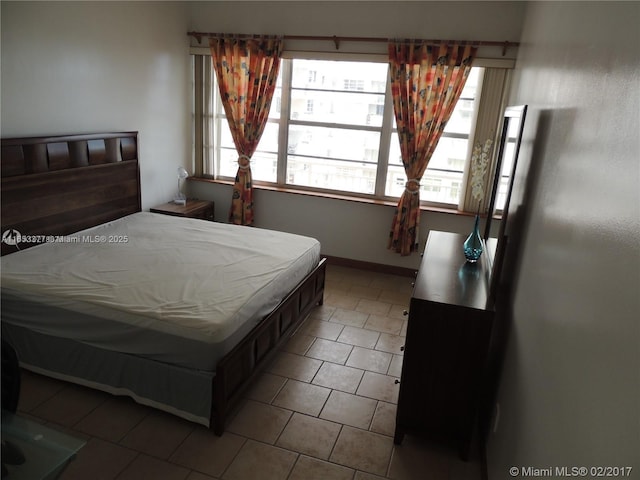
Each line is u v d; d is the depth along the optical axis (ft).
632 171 3.21
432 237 10.78
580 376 3.65
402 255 15.03
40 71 10.67
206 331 7.36
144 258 10.21
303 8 14.60
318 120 15.83
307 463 7.30
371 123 15.33
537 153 6.92
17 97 10.22
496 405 7.22
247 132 15.81
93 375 8.30
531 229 6.47
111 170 12.91
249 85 15.48
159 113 15.02
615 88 3.85
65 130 11.55
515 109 7.77
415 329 7.20
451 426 7.51
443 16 13.53
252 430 7.92
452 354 7.16
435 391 7.40
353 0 14.12
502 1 12.96
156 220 13.33
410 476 7.20
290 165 16.55
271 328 9.30
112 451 7.27
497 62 13.29
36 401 8.25
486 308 6.89
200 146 16.93
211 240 11.73
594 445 3.16
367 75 14.97
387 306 13.14
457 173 14.90
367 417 8.44
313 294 11.94
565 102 5.62
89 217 12.32
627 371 2.82
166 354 7.61
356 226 15.78
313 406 8.64
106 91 12.68
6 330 8.68
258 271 9.81
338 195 16.02
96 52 12.17
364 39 14.21
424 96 14.03
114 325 7.80
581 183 4.43
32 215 10.61
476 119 13.98
